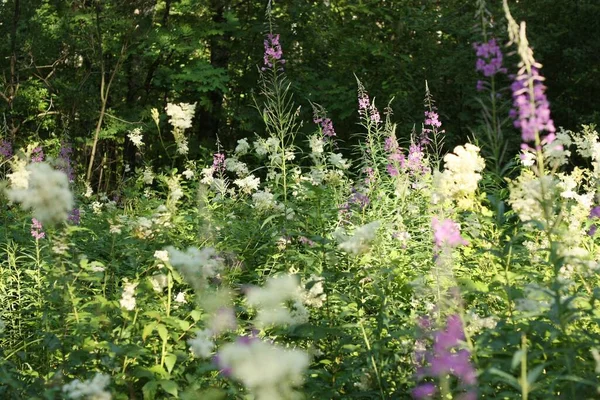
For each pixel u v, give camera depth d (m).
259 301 3.66
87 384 3.83
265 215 7.77
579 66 17.64
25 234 8.30
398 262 5.70
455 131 17.84
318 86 19.97
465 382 3.67
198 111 21.58
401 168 8.62
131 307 4.55
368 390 4.36
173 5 20.17
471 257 5.71
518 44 3.70
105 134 19.14
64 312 4.86
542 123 3.71
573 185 6.28
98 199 13.03
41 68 20.05
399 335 4.26
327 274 4.99
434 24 19.20
